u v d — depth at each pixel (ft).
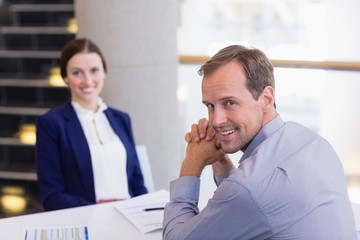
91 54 7.27
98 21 8.86
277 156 3.94
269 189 3.73
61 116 7.07
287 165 3.87
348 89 9.28
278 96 9.55
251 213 3.76
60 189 6.87
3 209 11.09
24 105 13.12
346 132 9.72
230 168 5.10
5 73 14.15
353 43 9.93
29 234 5.12
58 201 6.67
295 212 3.74
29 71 14.05
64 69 7.38
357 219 5.37
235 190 3.75
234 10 15.43
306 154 4.02
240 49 4.11
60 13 14.75
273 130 4.19
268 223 3.76
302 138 4.20
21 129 12.92
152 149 9.52
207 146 4.72
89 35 8.97
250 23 15.11
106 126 7.40
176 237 4.15
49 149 6.91
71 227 5.32
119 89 9.08
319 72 9.22
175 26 9.40
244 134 4.12
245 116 4.05
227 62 4.01
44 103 13.33
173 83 9.54
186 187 4.57
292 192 3.74
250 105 4.04
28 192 11.95
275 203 3.72
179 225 4.24
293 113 9.75
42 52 13.79
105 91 9.12
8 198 11.71
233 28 15.20
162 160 9.68
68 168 6.97
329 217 3.85
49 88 13.28
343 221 3.96
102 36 8.90
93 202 6.95
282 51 10.16
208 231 3.94
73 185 6.97
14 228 5.29
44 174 6.88
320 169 3.98
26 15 14.92
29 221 5.48
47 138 6.93
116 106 9.15
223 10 15.96
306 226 3.76
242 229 3.84
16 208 11.16
